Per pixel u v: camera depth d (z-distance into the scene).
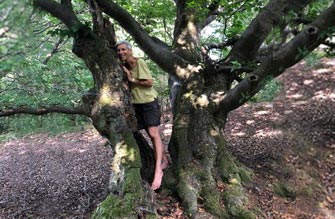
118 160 4.74
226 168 5.39
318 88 9.41
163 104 11.13
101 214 4.54
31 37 3.19
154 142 5.11
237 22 6.34
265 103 9.58
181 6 6.64
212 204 5.02
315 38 4.69
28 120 8.16
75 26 4.86
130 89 5.07
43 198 7.39
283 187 5.71
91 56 5.00
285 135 7.29
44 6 4.91
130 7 7.41
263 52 6.18
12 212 6.90
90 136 12.33
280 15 5.43
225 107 5.52
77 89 6.48
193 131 5.52
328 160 6.31
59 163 9.93
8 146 12.59
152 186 4.96
